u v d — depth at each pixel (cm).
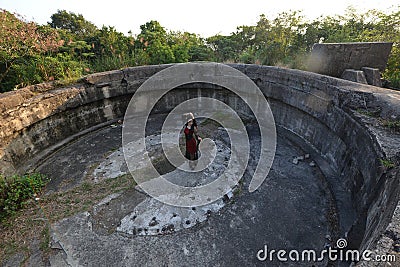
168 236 342
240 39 1333
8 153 471
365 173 337
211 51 1154
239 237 339
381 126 354
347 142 412
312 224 359
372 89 434
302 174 475
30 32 636
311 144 557
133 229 354
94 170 500
